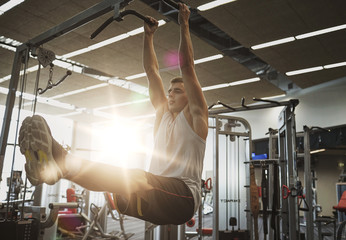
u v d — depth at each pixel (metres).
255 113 12.12
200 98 1.15
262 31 6.56
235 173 5.41
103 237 5.84
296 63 8.19
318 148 10.21
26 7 5.83
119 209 0.94
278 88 10.32
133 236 6.53
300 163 11.96
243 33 6.64
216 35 6.95
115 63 8.31
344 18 6.01
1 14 6.07
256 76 9.18
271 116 11.62
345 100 9.70
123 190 0.84
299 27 6.38
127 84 10.17
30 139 0.80
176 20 6.02
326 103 10.13
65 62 8.31
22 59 3.28
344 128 9.77
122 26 6.31
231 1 5.53
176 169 1.07
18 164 11.20
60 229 5.95
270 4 5.62
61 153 0.80
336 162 12.15
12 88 3.21
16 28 6.60
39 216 3.40
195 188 1.03
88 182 0.80
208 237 6.23
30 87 10.30
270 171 5.07
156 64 1.48
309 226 4.49
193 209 1.00
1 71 9.05
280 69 8.59
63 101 12.21
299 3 5.58
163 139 1.17
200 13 5.95
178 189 0.97
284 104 4.26
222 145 5.57
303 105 10.70
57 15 6.09
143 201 0.89
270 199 4.95
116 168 0.86
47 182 0.82
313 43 7.07
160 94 1.38
